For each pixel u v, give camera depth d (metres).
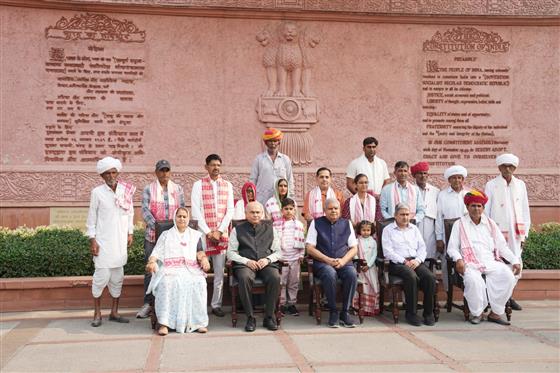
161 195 6.85
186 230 6.27
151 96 9.69
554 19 10.38
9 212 9.19
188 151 9.77
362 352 5.12
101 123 9.52
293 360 4.86
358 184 7.25
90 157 9.48
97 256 6.27
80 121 9.45
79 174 9.41
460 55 10.39
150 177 9.62
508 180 7.43
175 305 5.94
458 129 10.35
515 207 7.36
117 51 9.59
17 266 7.21
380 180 7.82
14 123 9.23
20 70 9.27
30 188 9.24
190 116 9.79
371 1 10.16
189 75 9.80
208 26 9.87
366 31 10.24
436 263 7.03
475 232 6.80
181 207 6.32
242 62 9.95
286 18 10.02
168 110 9.73
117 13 9.60
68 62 9.41
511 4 10.45
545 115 10.44
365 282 6.79
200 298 5.99
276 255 6.32
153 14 9.70
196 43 9.84
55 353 5.07
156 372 4.53
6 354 5.05
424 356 5.00
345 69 10.18
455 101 10.37
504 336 5.78
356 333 5.89
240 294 6.02
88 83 9.48
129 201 6.48
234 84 9.91
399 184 7.30
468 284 6.41
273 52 9.99
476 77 10.41
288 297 6.88
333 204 6.47
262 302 7.07
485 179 10.32
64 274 7.36
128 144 9.59
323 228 6.49
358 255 6.80
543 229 9.51
